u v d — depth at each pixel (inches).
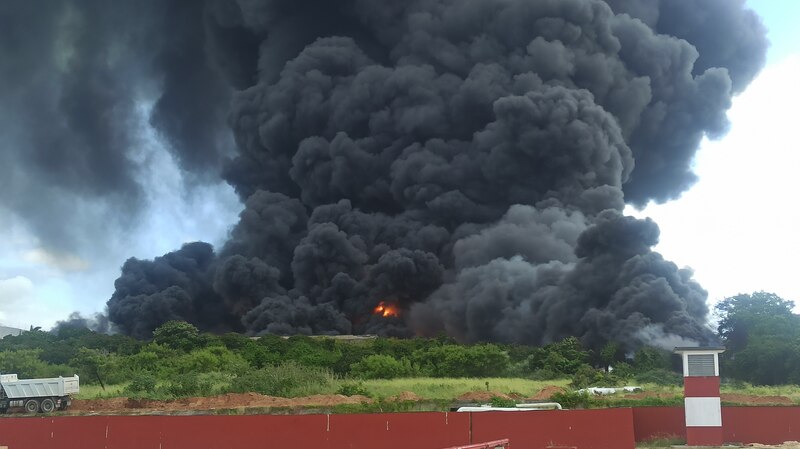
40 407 1574.8
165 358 2229.3
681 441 1208.8
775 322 2628.0
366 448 1026.7
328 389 1685.5
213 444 1029.2
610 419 1081.4
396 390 1721.2
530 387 1870.1
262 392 1665.8
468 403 1485.0
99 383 1978.3
